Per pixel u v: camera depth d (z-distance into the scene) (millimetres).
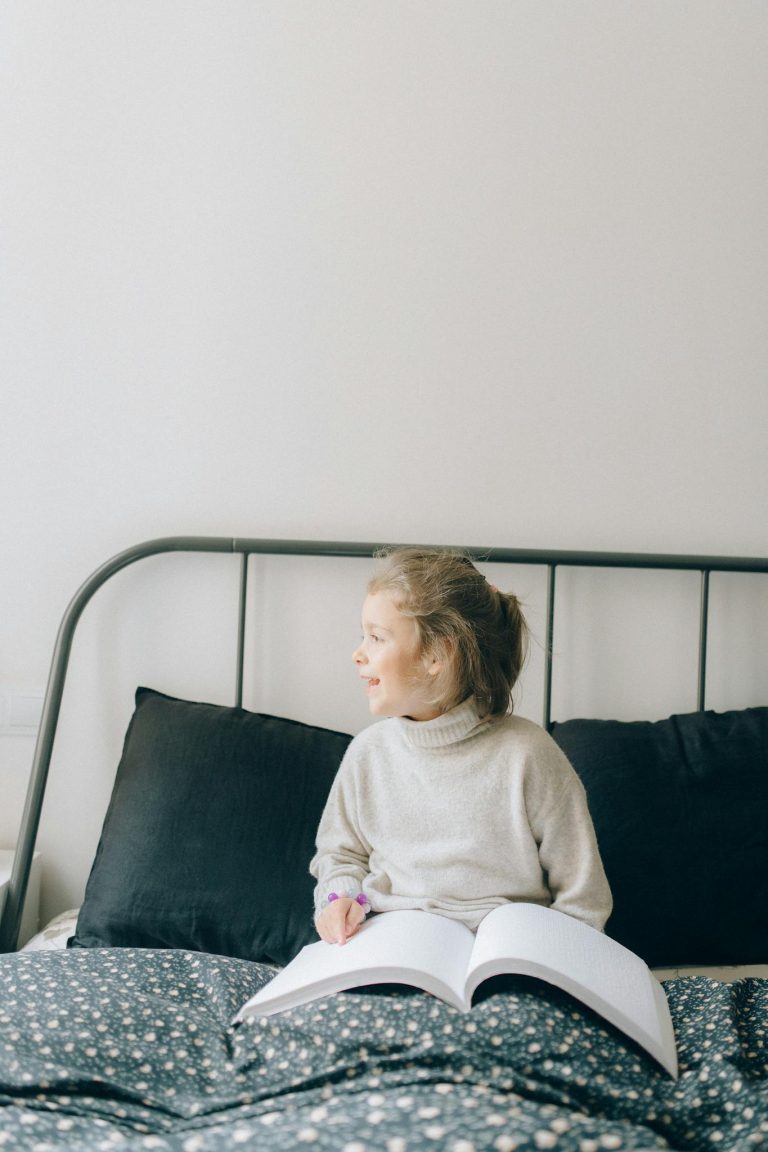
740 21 1446
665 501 1461
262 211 1408
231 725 1275
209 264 1408
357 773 1088
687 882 1204
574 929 910
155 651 1419
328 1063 801
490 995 851
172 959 1020
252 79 1400
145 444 1415
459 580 1028
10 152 1394
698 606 1466
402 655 1001
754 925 1203
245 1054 835
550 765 1020
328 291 1416
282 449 1422
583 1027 816
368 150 1411
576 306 1439
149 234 1405
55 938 1231
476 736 1043
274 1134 661
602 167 1437
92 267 1403
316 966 896
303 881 1174
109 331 1407
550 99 1426
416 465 1431
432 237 1421
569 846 1007
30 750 1413
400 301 1422
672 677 1467
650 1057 817
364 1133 650
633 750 1284
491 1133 643
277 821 1203
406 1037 798
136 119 1397
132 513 1417
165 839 1188
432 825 1035
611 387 1448
